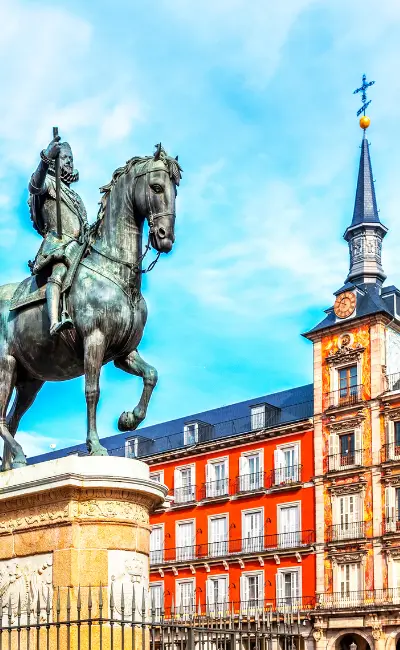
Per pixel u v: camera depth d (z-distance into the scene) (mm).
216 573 43812
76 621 5980
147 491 7090
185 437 48188
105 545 6895
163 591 45625
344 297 41688
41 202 8234
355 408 40000
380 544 37812
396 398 38594
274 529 42062
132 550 6988
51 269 7828
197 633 7559
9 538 7305
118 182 7715
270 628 7297
